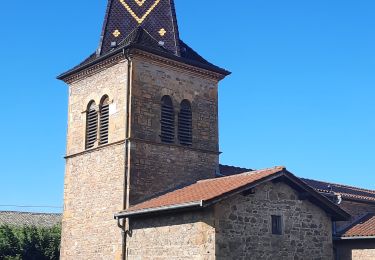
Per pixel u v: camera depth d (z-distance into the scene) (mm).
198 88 24672
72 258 23031
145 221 19719
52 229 30156
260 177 18453
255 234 18156
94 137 23688
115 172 21859
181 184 22734
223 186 18750
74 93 25312
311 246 19719
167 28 24609
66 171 24547
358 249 22125
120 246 20500
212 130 24719
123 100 22406
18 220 45031
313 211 20188
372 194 29156
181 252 18016
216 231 17109
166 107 23422
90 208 22703
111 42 24281
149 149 22141
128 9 24969
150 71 23062
